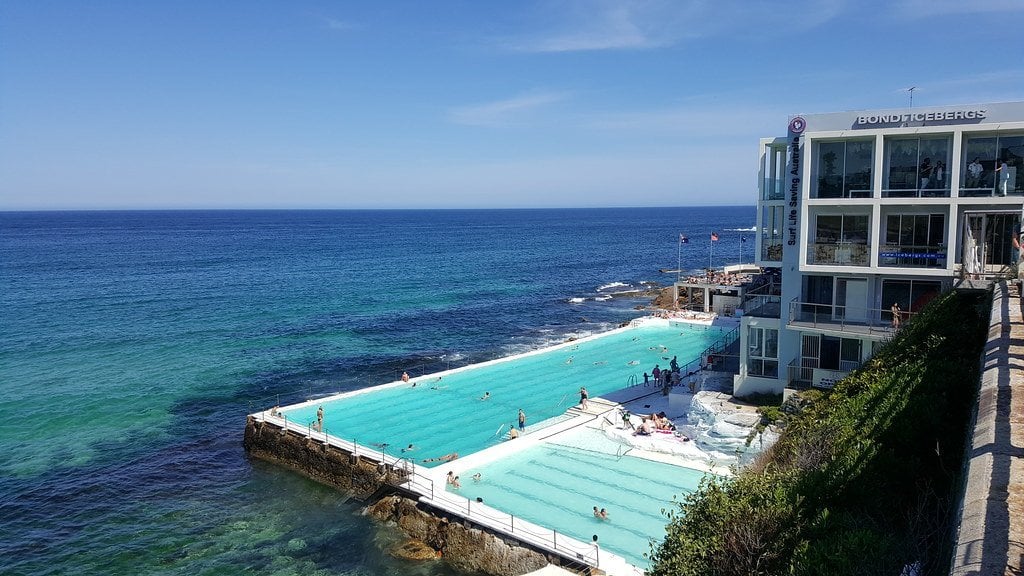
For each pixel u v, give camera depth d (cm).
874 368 2388
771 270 5144
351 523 3344
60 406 5094
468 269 14325
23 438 4469
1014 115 2938
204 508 3519
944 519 1128
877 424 1722
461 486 3253
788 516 1396
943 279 3172
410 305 9669
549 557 2622
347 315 8862
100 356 6575
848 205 3250
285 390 5538
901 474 1463
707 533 1488
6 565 2988
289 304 9688
